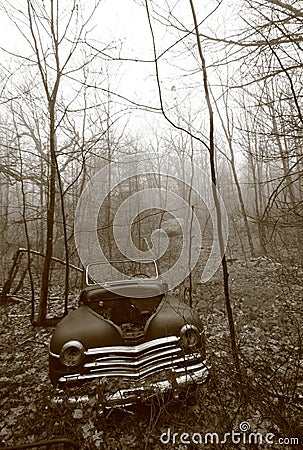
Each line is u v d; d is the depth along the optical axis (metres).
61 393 3.38
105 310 4.78
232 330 3.50
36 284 12.18
